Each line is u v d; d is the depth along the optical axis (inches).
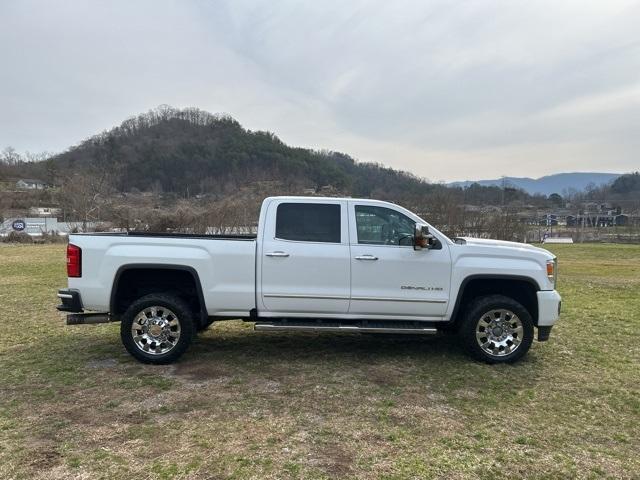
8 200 2283.5
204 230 1190.9
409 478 122.5
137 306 207.6
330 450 136.2
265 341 249.6
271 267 207.2
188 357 220.1
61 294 208.2
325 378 194.2
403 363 214.4
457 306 212.7
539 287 213.5
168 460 129.5
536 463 131.3
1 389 180.1
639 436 149.2
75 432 145.6
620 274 631.2
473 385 188.7
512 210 1344.7
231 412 160.9
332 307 210.4
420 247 207.5
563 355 229.9
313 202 213.9
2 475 121.0
